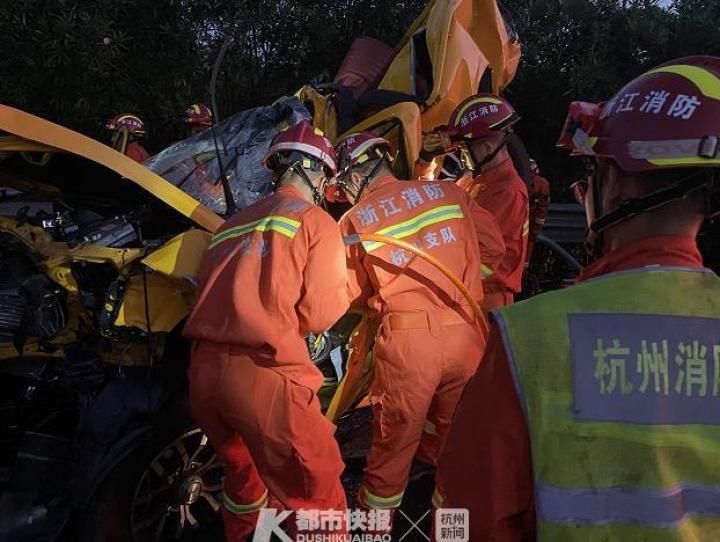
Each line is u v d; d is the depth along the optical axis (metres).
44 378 2.96
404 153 3.86
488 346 1.31
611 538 1.17
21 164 3.25
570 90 7.15
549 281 7.16
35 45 6.91
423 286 2.98
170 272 2.74
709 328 1.22
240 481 2.82
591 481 1.18
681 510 1.17
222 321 2.55
